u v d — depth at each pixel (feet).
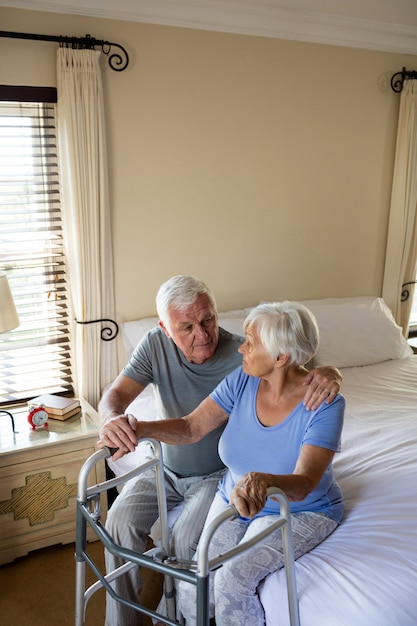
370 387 9.59
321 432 5.09
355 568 4.92
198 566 3.89
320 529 5.32
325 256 11.83
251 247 11.02
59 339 9.73
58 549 8.23
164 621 4.44
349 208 11.84
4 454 7.42
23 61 8.61
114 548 4.39
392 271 12.37
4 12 8.37
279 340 5.14
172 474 6.65
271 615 4.94
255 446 5.52
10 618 6.91
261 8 9.82
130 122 9.52
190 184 10.21
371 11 10.30
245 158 10.58
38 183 9.18
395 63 11.56
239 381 5.83
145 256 10.10
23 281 9.38
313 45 10.69
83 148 9.00
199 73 9.86
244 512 4.18
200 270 10.65
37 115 9.01
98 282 9.51
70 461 7.91
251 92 10.36
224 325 9.77
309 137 11.09
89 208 9.23
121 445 5.25
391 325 11.21
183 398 6.70
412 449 7.14
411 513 5.66
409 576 4.77
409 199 11.93
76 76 8.72
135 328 9.82
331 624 4.52
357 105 11.40
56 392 9.84
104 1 8.79
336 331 10.63
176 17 9.37
